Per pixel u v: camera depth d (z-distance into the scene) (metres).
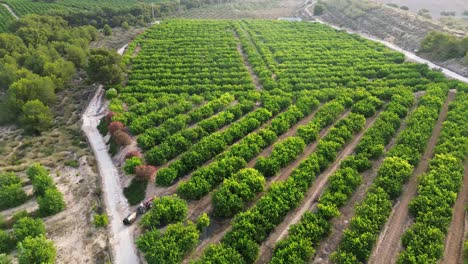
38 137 68.56
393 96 72.69
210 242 43.38
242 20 148.75
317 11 161.50
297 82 85.88
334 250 41.50
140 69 96.56
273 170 52.81
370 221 41.91
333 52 104.88
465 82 79.75
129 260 41.50
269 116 69.12
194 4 183.88
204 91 83.12
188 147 60.34
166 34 126.25
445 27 112.81
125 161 57.81
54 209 47.84
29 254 38.03
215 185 51.62
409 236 40.47
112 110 72.06
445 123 61.06
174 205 45.28
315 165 52.50
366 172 53.66
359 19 143.12
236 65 97.44
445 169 49.56
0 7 161.25
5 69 83.62
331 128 62.59
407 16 128.38
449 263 39.19
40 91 76.25
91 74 83.31
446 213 43.28
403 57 96.81
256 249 39.94
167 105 74.75
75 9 164.50
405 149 54.59
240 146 57.62
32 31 111.25
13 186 50.06
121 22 148.50
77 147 64.56
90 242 43.94
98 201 50.44
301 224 42.25
